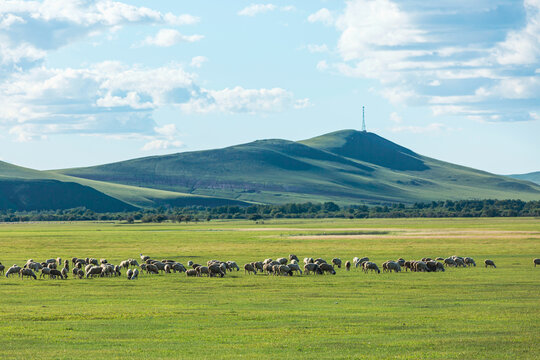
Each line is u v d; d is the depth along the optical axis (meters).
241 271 108.19
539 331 52.62
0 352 45.47
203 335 51.38
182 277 97.56
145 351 45.75
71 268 116.88
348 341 49.00
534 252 142.50
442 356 44.34
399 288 81.25
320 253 147.75
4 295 76.00
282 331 52.91
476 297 72.50
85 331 53.09
